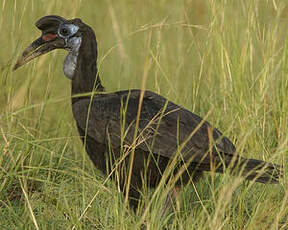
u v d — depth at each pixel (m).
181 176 10.84
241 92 12.95
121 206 10.81
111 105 11.30
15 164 11.74
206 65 14.53
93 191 11.61
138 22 18.19
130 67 17.67
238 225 10.63
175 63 16.67
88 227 10.99
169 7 18.59
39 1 14.90
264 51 13.55
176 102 14.16
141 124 10.91
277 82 13.34
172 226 10.49
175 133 10.69
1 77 13.18
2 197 11.72
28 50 12.04
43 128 14.06
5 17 14.63
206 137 10.64
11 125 12.78
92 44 11.82
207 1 14.68
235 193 11.55
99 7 20.02
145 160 10.97
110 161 10.90
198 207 11.51
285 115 12.65
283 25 14.78
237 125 12.92
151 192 11.77
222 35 13.81
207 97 14.41
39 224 10.70
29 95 13.71
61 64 16.12
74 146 13.67
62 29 11.81
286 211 10.85
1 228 10.79
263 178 10.19
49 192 11.51
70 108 15.09
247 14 14.11
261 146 12.26
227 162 10.42
